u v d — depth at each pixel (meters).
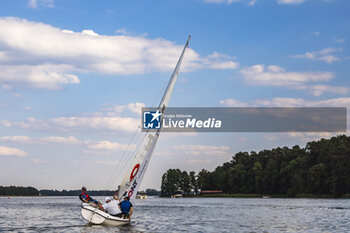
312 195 153.12
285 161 183.50
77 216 53.53
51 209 75.75
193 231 34.62
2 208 81.69
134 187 37.84
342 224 40.81
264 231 34.94
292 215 54.75
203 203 113.38
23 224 41.25
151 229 35.69
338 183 144.00
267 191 185.50
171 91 39.38
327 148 158.62
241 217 51.38
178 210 70.25
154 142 38.56
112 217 36.22
